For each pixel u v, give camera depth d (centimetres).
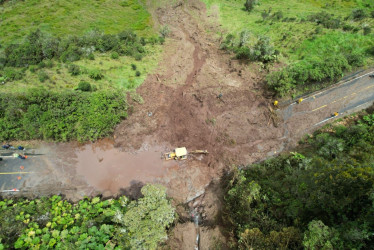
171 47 5222
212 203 3172
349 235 1920
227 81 4434
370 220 1934
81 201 3095
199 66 4809
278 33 5256
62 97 3791
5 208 2969
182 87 4403
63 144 3744
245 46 4944
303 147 3641
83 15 5988
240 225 2659
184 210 3139
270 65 4553
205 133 3838
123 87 4312
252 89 4309
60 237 2719
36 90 3822
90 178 3422
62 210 2992
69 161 3578
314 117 3922
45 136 3669
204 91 4253
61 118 3709
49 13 5978
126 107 3988
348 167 2114
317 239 1914
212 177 3459
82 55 4769
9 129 3631
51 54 4703
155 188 2541
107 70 4544
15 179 3362
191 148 3709
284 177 3077
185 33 5700
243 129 3866
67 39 4984
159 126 3941
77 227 2788
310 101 4066
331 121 3856
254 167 3359
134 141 3788
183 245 2780
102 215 2903
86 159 3612
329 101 4041
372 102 3953
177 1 6550
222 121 3947
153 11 6325
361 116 3816
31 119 3669
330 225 2175
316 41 4781
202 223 3027
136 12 6244
